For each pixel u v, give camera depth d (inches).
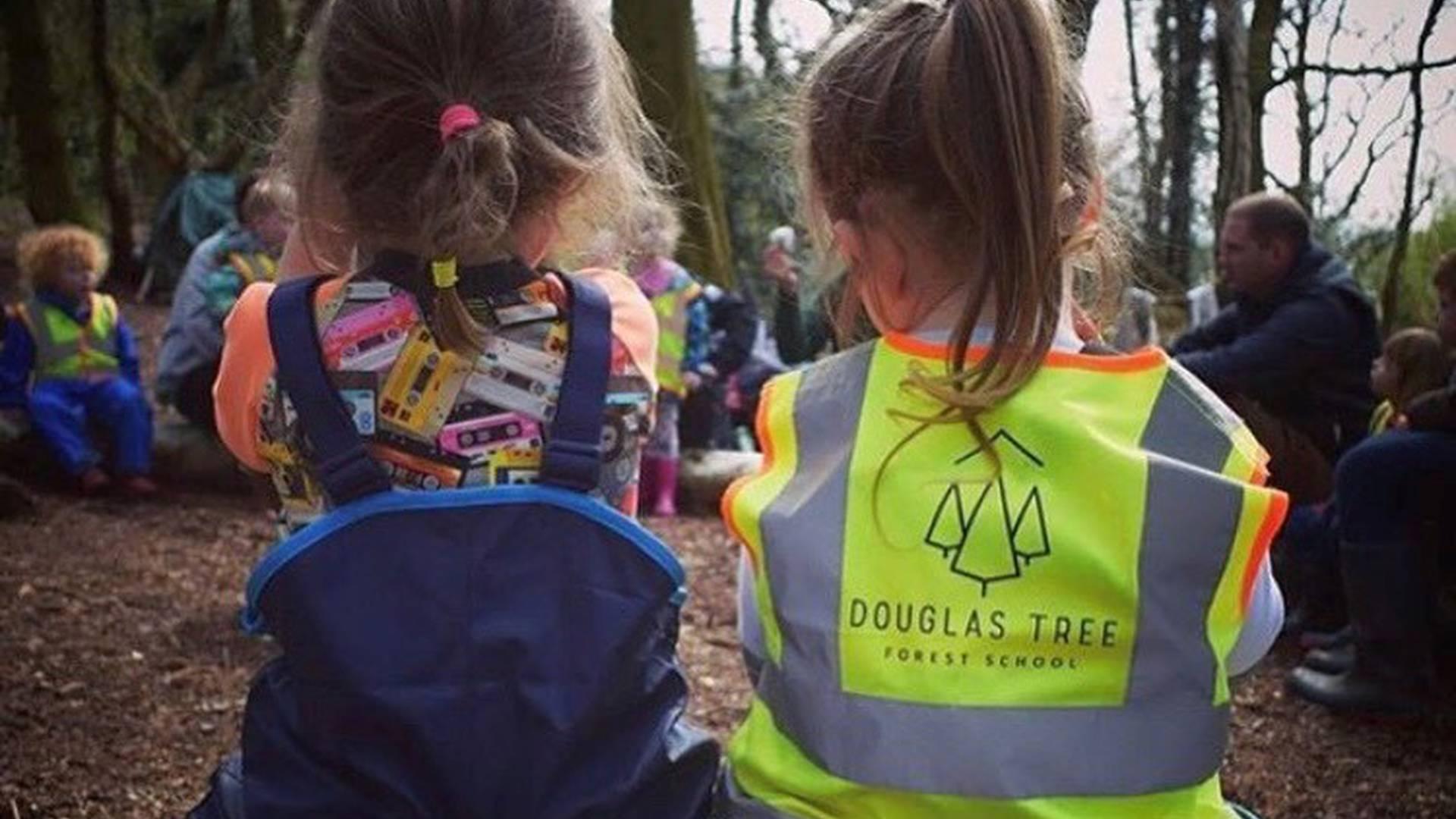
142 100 533.0
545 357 61.0
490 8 61.6
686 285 250.5
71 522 226.1
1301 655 175.0
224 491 253.1
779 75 186.5
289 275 69.0
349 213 62.7
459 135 58.7
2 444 247.1
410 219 61.4
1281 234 181.8
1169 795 55.0
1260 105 271.6
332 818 57.0
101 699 152.3
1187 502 55.3
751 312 283.1
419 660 56.7
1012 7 56.7
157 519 232.2
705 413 269.7
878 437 58.1
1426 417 154.6
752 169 417.4
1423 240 272.4
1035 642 55.2
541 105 62.1
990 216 56.2
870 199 59.4
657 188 74.9
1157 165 286.7
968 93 56.2
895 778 54.8
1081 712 54.8
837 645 56.2
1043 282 56.3
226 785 62.2
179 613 183.0
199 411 251.8
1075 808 54.2
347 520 57.9
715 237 336.2
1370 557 153.5
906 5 60.1
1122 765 54.5
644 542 59.6
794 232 286.4
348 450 58.6
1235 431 58.1
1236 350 179.5
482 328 60.3
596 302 61.8
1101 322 66.1
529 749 57.1
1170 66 291.7
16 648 165.3
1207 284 290.0
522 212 62.4
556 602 58.2
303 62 68.2
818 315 279.7
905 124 58.0
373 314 60.8
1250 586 56.0
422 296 60.7
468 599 57.4
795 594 57.1
